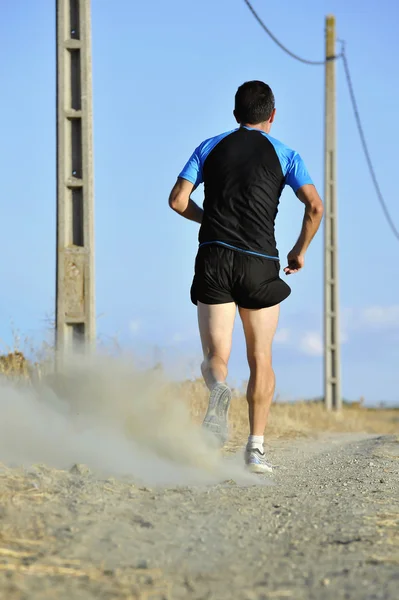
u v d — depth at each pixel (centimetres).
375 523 1138
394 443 2694
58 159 2191
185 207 1662
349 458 2178
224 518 1141
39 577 828
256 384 1659
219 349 1600
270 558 945
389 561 928
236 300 1625
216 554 957
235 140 1630
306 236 1645
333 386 6750
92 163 2191
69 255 2159
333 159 6812
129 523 1072
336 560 933
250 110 1658
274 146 1634
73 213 2189
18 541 942
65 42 2217
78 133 2209
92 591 799
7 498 1126
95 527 1027
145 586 824
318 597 800
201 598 794
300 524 1127
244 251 1588
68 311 2145
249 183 1598
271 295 1616
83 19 2220
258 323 1639
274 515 1183
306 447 2661
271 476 1658
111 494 1237
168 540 1008
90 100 2202
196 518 1131
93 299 2153
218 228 1600
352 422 4881
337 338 6750
